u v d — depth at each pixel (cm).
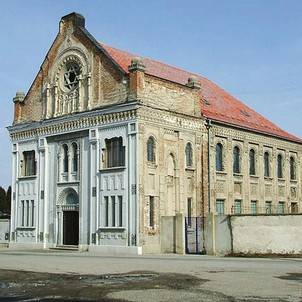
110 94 3828
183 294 1575
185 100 4066
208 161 4225
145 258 3072
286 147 5366
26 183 4462
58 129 4200
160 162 3753
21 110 4622
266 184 4972
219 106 4938
